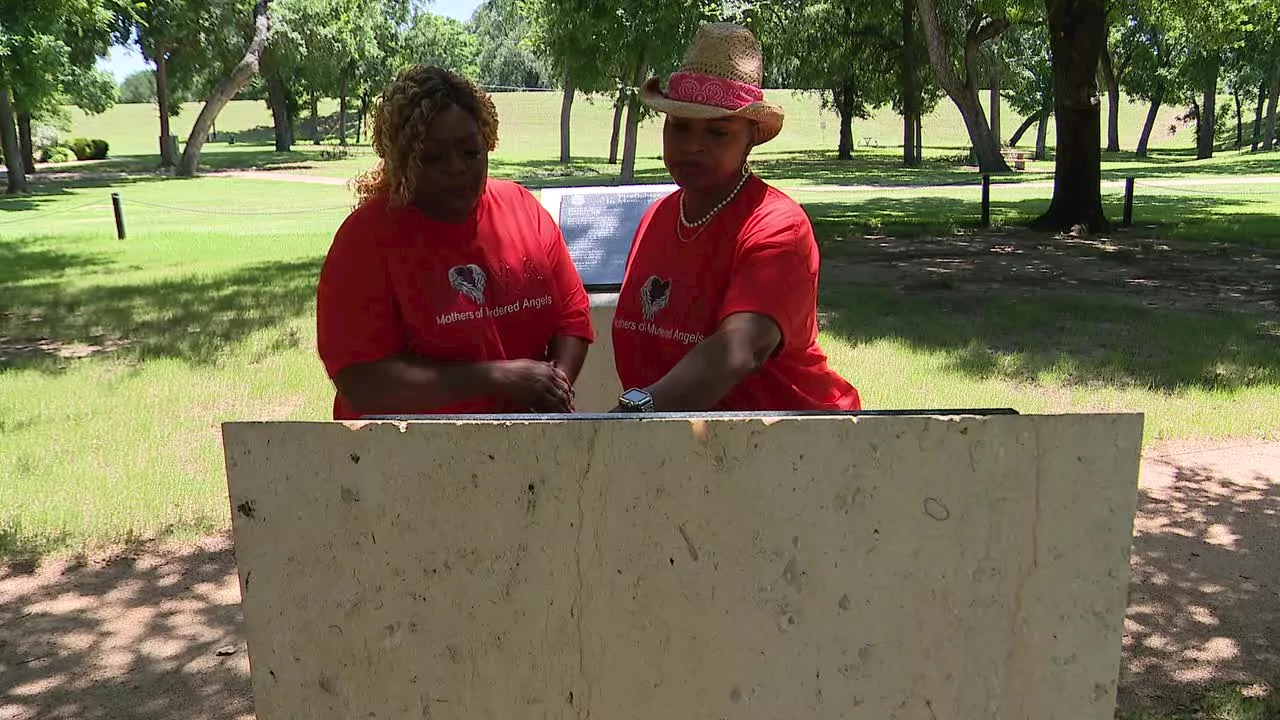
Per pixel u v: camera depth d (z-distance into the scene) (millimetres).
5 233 19062
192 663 3521
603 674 1534
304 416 6148
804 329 1985
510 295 2188
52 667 3500
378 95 2100
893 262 13508
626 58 28609
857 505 1477
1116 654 1532
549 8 29500
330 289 2066
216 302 10359
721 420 1447
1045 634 1524
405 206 2066
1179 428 5867
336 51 46688
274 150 65000
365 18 50281
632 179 31969
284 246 15695
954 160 49000
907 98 44094
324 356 2082
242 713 3221
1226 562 4246
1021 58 53094
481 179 2082
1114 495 1481
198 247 15750
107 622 3809
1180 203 22719
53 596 4008
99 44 41312
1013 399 6348
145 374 7191
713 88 1973
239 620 3832
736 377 1837
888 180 33969
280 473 1479
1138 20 48594
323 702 1557
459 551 1495
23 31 28500
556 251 2352
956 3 37031
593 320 4141
